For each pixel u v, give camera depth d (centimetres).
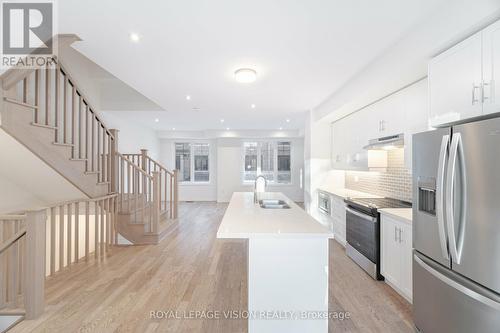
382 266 292
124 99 570
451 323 163
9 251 266
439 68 202
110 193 426
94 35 227
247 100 454
